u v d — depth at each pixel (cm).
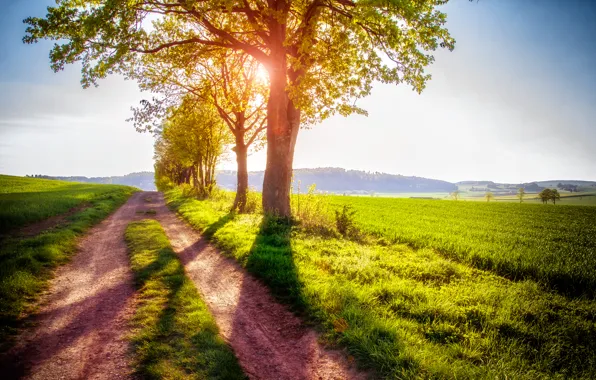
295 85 1464
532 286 866
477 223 2500
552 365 476
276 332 589
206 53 1883
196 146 3372
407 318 612
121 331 551
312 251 1049
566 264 1017
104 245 1205
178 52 1806
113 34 1291
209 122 3053
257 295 749
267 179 1633
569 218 3200
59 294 718
